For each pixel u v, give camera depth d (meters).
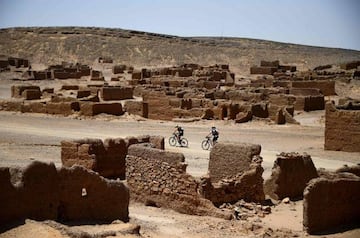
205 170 31.53
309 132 49.22
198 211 21.77
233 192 23.20
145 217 21.25
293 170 25.52
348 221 19.86
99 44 176.25
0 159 31.95
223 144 24.83
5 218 15.98
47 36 178.62
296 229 20.16
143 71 101.50
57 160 32.53
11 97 70.50
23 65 122.75
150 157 23.17
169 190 22.53
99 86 76.38
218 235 18.97
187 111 56.94
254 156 24.00
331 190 19.28
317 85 79.00
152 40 188.12
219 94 66.75
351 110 39.16
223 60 181.12
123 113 59.34
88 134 45.09
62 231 15.70
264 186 25.72
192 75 103.50
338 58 195.12
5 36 175.38
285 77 94.31
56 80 98.75
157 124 53.69
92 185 18.80
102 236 16.36
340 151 38.75
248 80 104.06
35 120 53.12
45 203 17.23
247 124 53.97
